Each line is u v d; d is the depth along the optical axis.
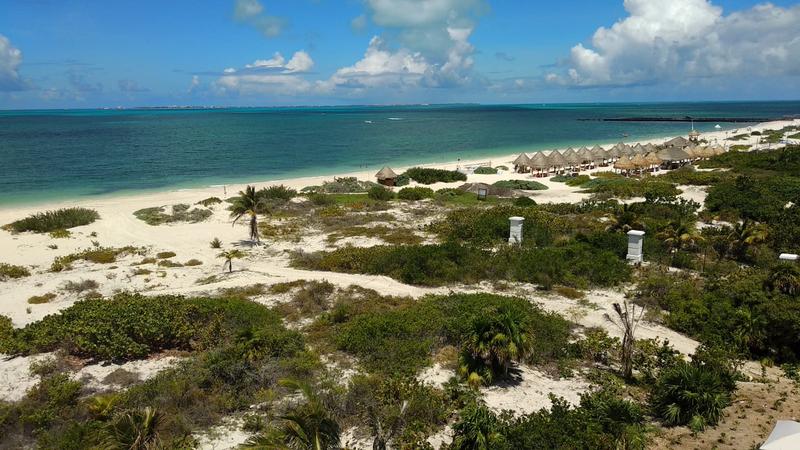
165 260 31.34
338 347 18.77
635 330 20.53
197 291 25.48
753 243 29.44
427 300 22.80
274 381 16.16
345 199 49.44
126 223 39.91
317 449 10.55
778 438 10.59
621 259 29.06
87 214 40.31
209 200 46.50
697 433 13.44
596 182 55.75
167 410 14.23
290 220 41.44
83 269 29.78
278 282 26.83
